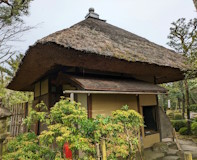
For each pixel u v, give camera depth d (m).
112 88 3.30
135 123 2.68
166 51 6.39
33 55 3.38
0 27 5.05
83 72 4.12
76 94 3.63
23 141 2.37
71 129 2.07
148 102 5.15
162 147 4.64
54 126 2.12
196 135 7.16
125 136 2.57
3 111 3.47
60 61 3.44
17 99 9.27
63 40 3.07
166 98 14.30
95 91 3.07
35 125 5.37
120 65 3.96
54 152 2.21
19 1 5.14
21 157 2.00
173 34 7.88
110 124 2.28
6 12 5.09
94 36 4.40
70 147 1.92
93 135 2.23
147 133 4.91
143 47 5.57
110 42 4.48
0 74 8.70
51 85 4.92
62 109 2.31
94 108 3.66
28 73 4.79
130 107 4.47
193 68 5.00
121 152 2.29
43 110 5.10
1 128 3.35
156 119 5.40
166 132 5.56
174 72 5.17
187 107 7.74
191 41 7.07
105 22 7.72
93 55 3.30
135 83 4.52
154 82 5.89
